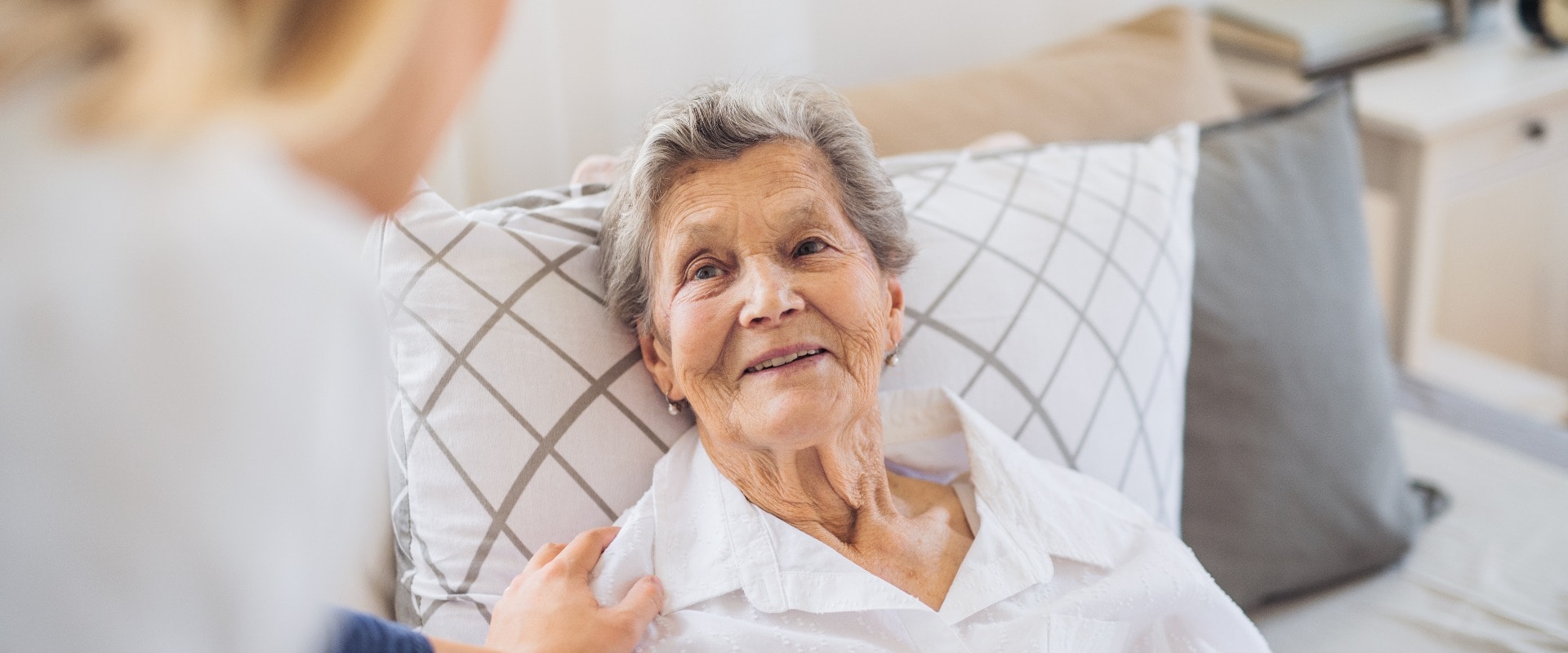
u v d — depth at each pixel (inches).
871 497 41.4
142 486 16.1
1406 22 96.3
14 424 15.4
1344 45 93.2
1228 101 70.0
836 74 78.4
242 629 17.2
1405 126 83.8
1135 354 50.8
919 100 63.2
